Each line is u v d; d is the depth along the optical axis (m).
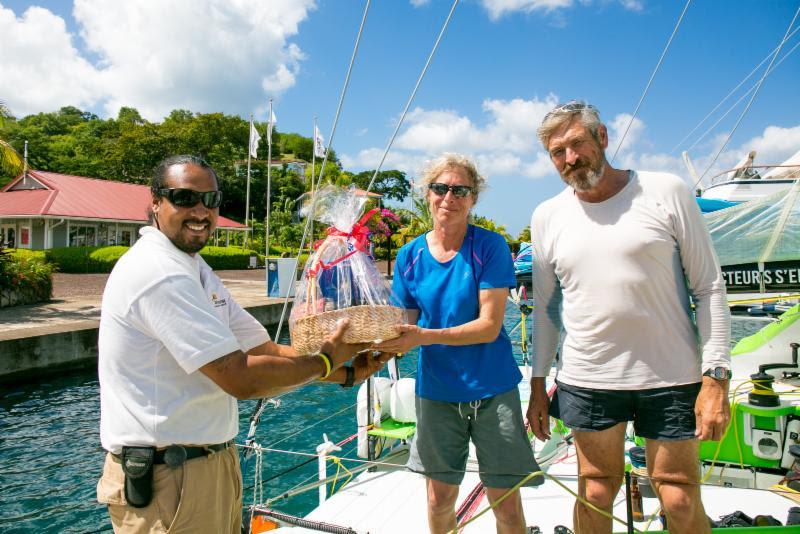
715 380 1.76
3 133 15.88
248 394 1.54
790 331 3.49
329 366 1.68
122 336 1.56
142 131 56.31
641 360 1.87
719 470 3.07
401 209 25.30
